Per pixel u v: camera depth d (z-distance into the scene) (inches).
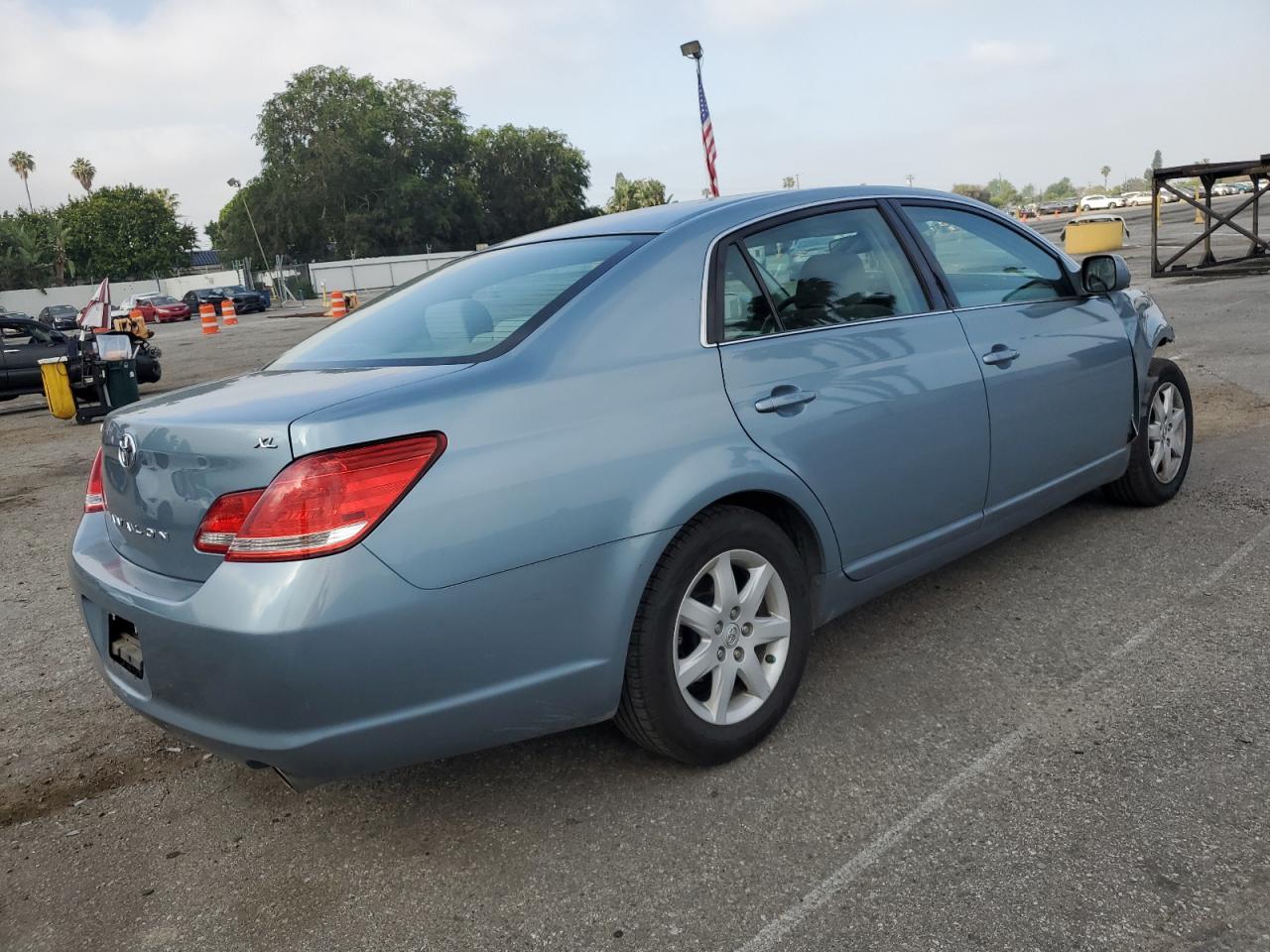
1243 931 75.6
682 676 101.0
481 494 86.8
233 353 849.5
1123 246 1078.4
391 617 83.0
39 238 3262.8
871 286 124.3
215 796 113.0
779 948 78.7
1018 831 90.3
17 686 150.2
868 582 121.1
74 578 103.8
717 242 111.1
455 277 124.6
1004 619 137.3
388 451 83.4
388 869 95.3
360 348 111.3
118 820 109.6
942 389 124.7
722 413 102.7
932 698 117.1
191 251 3784.5
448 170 3063.5
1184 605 135.9
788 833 93.9
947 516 129.0
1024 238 152.1
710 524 101.1
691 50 639.8
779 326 112.3
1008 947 76.2
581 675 94.1
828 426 111.3
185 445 87.8
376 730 85.2
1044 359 142.1
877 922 80.4
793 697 112.3
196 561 87.4
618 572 94.1
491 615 87.8
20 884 98.9
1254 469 195.6
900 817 94.4
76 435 449.7
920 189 139.4
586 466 92.4
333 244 2898.6
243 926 89.1
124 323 586.6
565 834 97.6
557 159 3390.7
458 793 106.9
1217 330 392.2
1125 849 86.3
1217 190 2421.3
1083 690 115.5
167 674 88.4
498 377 91.7
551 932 83.7
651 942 81.2
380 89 2906.0
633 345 100.2
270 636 80.3
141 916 92.0
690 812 98.9
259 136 2851.9
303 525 80.8
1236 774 95.7
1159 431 174.4
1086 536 166.6
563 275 107.8
